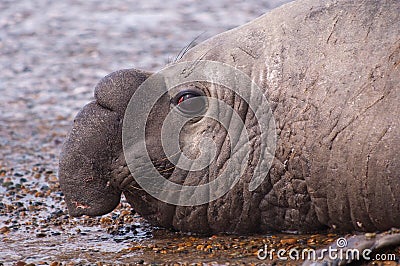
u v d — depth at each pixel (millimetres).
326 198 25531
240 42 26844
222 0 80562
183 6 78875
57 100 52344
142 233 28422
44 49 65875
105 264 25406
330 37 25703
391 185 24297
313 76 25375
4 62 62281
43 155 40750
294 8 26906
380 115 24328
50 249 27297
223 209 26547
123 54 63062
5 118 48594
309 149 25234
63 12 78438
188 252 25938
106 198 27031
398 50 24859
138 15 76062
